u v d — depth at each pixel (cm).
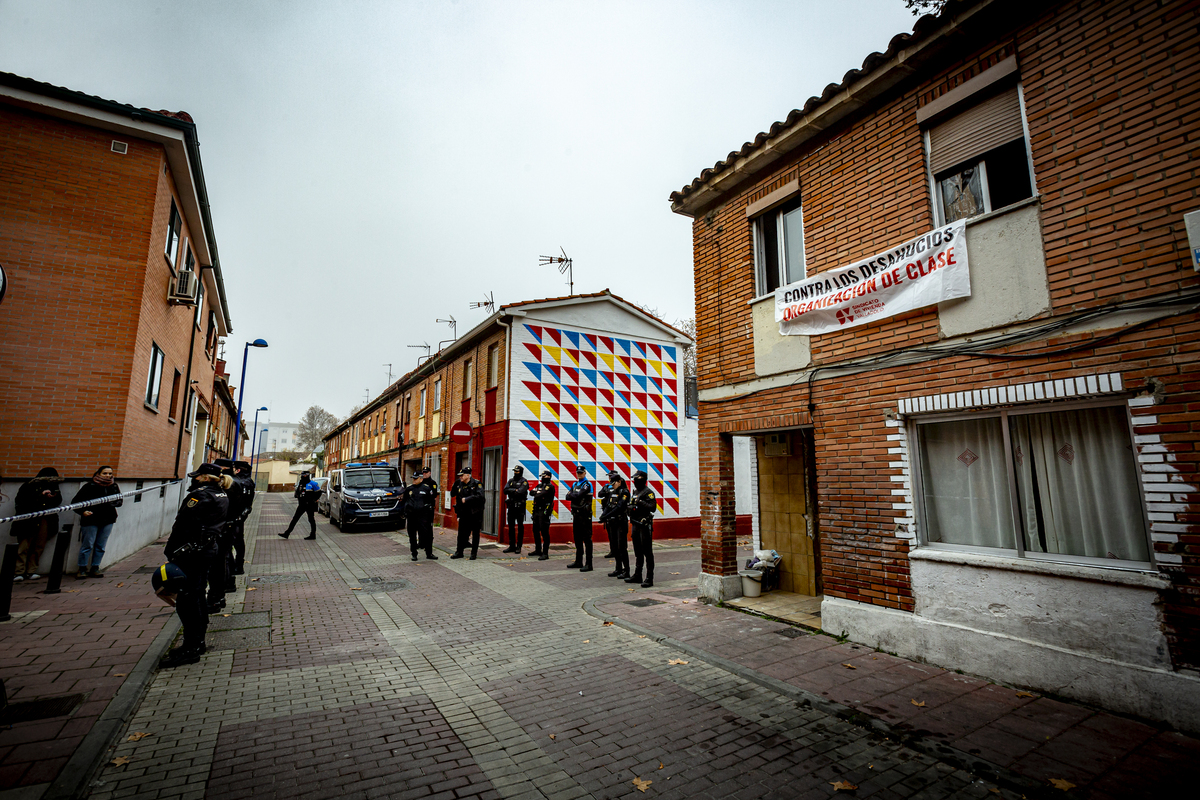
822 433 646
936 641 520
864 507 594
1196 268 385
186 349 1534
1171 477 394
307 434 9162
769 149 721
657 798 318
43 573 848
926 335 549
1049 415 482
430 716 425
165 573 512
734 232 807
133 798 307
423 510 1170
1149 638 400
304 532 1725
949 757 355
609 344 1639
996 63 519
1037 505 483
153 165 1048
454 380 1925
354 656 559
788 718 423
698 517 1725
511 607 771
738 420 764
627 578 966
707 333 835
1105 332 431
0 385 886
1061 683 439
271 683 484
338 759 357
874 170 622
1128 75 436
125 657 508
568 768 350
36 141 954
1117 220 432
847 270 623
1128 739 372
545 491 1220
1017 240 489
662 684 491
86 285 964
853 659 540
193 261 1462
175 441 1467
